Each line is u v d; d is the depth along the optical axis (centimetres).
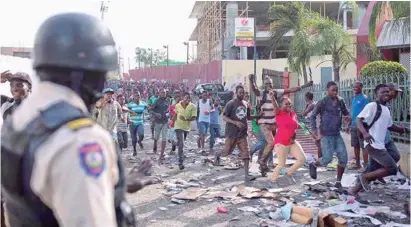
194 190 743
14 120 131
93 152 117
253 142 1259
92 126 123
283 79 2281
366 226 546
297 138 1269
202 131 1266
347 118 760
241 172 938
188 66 4406
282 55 3969
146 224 577
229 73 3366
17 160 122
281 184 800
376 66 1334
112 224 118
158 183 814
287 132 784
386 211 606
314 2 3678
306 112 1087
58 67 128
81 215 112
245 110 854
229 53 3978
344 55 2280
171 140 1220
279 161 791
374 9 1532
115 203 134
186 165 1031
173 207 658
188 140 1567
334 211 609
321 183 786
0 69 490
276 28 2670
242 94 853
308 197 702
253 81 941
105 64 132
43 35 130
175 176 900
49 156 116
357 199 668
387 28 1523
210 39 4412
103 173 118
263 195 704
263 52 3966
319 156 931
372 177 673
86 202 113
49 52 128
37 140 120
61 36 128
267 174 898
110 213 118
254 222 579
